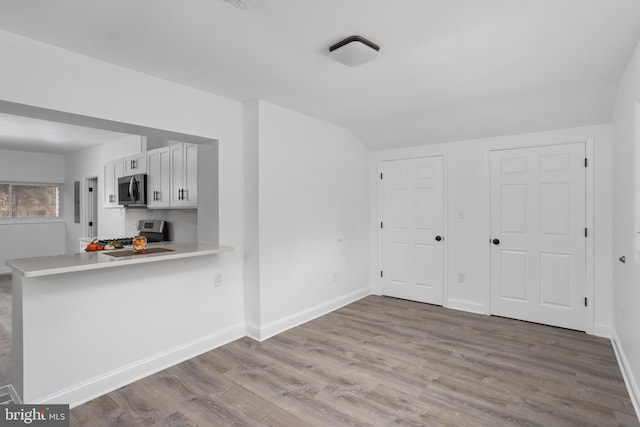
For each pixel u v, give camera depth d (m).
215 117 3.04
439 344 3.11
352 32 1.99
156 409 2.16
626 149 2.45
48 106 2.08
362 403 2.20
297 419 2.05
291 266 3.53
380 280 4.75
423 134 4.09
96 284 2.35
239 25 1.90
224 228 3.16
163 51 2.20
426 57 2.32
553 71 2.54
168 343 2.76
